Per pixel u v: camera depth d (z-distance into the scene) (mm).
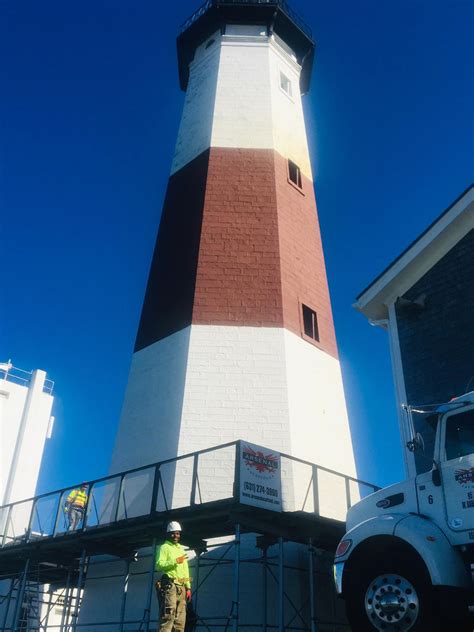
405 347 14594
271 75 24641
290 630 14117
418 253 14812
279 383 17281
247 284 19047
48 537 15078
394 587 7957
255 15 25938
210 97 24109
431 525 7992
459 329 13859
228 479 15727
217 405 16875
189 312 18484
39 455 30531
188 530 13516
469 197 14320
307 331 19703
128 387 18781
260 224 20344
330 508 16406
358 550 8461
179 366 17703
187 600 9938
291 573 14781
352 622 8195
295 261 20312
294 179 22984
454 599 7480
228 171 21656
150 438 17062
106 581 15898
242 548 15000
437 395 13594
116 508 14164
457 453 8242
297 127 24734
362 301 15523
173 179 23328
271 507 12219
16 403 30797
